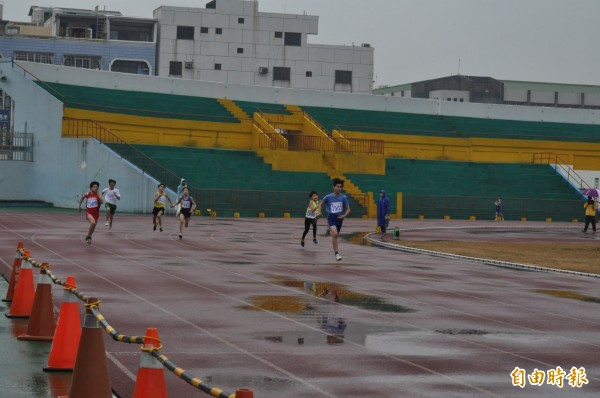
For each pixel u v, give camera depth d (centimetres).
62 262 2506
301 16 12562
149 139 6856
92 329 977
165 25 11919
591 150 8325
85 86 6988
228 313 1678
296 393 1059
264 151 6875
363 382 1126
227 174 6431
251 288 2077
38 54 10350
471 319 1697
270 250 3228
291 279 2302
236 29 12275
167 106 7269
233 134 7238
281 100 7956
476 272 2694
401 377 1161
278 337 1436
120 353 1277
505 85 15012
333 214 2873
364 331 1518
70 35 11094
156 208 3994
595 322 1714
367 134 7750
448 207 6844
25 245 3020
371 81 12825
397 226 5447
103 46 10575
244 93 7800
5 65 6556
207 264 2612
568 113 8888
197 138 7088
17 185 6247
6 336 1405
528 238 4669
